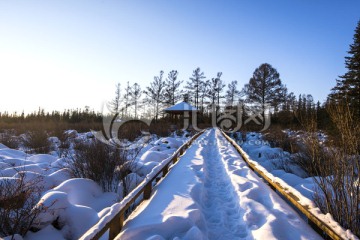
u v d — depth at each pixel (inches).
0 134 660.1
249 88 1771.7
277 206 167.6
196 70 2053.4
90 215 180.2
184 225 141.8
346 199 135.9
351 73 562.9
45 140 531.2
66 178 261.9
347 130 148.0
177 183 230.4
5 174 250.7
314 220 127.8
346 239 100.2
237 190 208.4
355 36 675.4
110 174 270.8
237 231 149.6
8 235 150.6
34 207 167.8
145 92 1720.0
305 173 312.8
